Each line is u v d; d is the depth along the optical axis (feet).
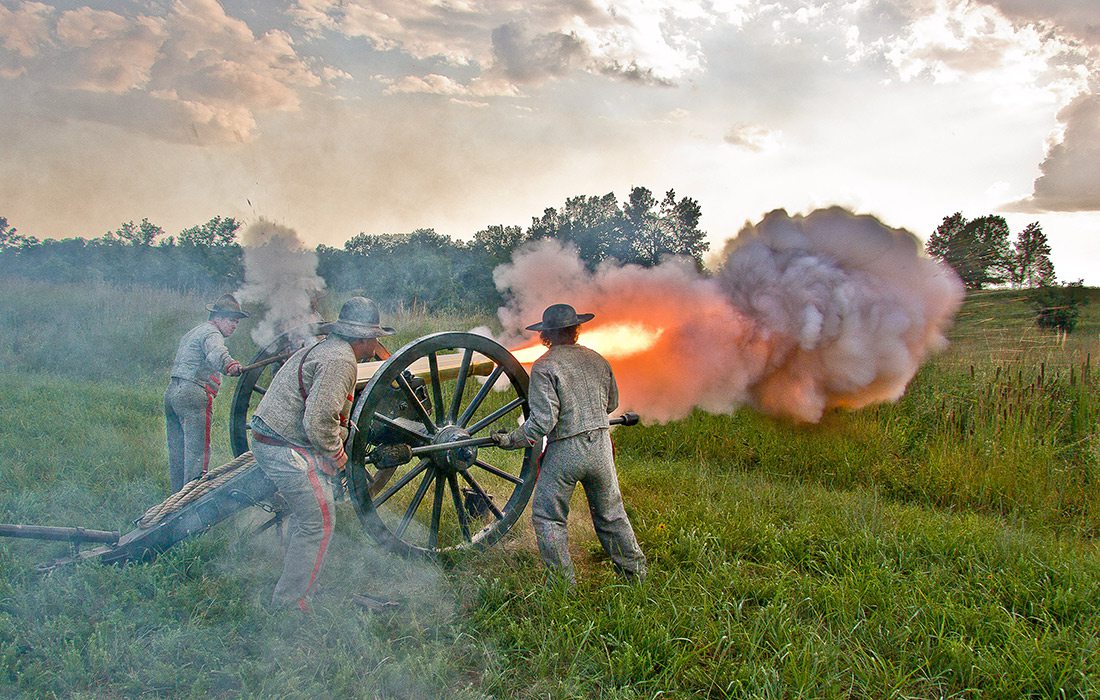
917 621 12.55
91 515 16.69
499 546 15.94
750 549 16.20
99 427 24.41
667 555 15.38
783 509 18.90
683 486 20.85
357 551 15.39
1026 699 10.72
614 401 14.43
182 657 11.12
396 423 14.16
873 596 13.51
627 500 19.43
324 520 12.76
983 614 12.78
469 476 15.42
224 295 17.88
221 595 12.96
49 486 18.54
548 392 13.32
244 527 16.01
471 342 14.43
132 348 40.42
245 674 10.60
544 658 11.36
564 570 13.70
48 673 10.35
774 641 11.94
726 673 11.13
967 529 17.26
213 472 14.38
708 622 12.44
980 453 21.84
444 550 14.80
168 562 13.62
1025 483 20.44
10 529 12.21
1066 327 27.71
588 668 11.21
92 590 12.51
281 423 12.50
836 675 10.99
